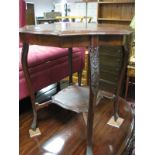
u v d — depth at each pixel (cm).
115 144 109
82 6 331
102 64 208
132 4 269
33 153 101
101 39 86
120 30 93
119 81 122
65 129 121
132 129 120
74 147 106
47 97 169
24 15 167
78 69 188
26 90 130
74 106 112
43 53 145
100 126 124
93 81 86
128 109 144
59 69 162
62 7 380
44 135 115
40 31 88
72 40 81
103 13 298
